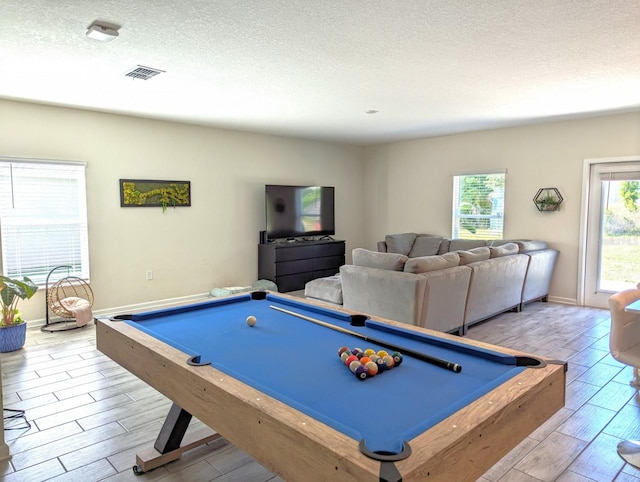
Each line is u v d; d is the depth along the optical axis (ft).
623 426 8.62
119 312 17.62
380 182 26.71
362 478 3.32
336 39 9.52
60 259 16.24
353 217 27.14
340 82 12.93
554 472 7.16
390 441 3.90
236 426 4.65
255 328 7.92
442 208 23.70
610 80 12.81
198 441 7.80
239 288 20.25
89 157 16.67
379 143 26.23
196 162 19.81
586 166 18.63
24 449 7.95
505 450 4.46
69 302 15.78
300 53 10.41
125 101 15.14
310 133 22.30
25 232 15.43
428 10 8.09
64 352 13.15
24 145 15.24
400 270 13.74
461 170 22.71
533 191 20.27
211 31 9.07
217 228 20.71
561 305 19.22
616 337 8.23
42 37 9.35
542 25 8.80
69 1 7.71
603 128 18.10
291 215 22.75
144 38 9.42
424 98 14.97
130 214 17.85
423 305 12.97
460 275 14.11
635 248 17.81
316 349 6.69
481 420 4.09
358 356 5.98
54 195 15.99
